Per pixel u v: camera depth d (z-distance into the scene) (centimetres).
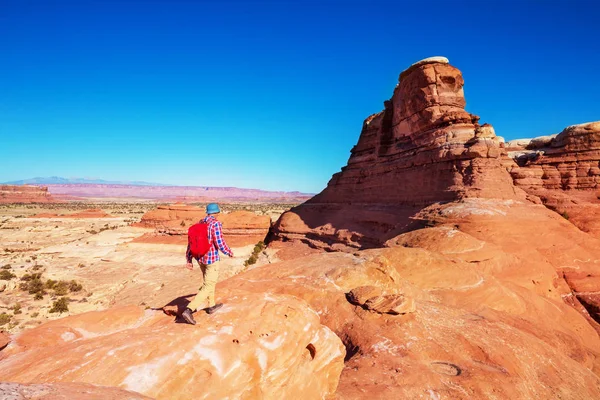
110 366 445
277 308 628
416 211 3472
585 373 1105
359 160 5453
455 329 1145
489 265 2100
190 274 3978
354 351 1020
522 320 1438
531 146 4725
